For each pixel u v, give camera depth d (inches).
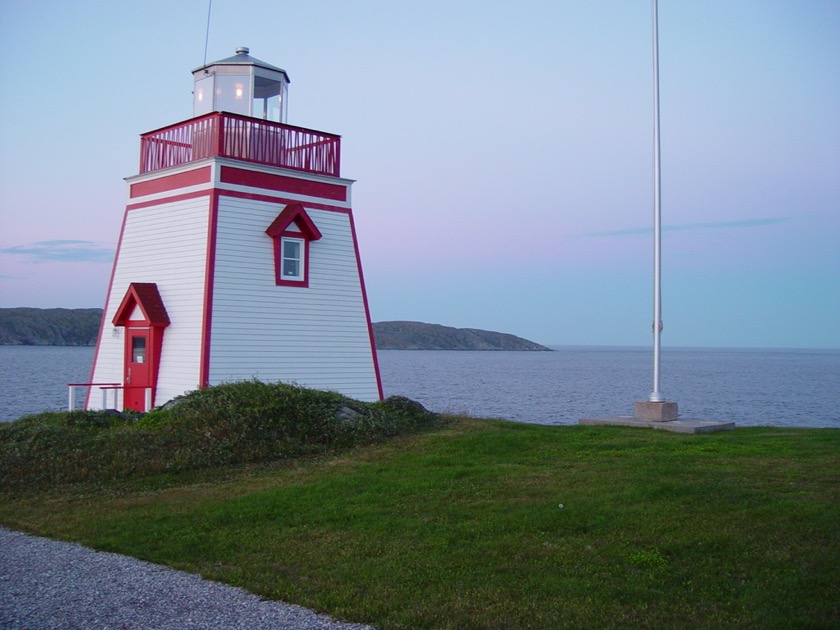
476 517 434.0
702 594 317.1
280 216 906.1
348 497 491.2
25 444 621.3
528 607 308.2
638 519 410.9
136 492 548.4
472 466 579.5
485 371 4554.6
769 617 292.0
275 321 896.9
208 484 568.1
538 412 1872.5
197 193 877.2
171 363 874.8
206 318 839.1
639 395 2573.8
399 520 433.7
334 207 973.8
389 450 668.1
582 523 409.7
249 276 879.7
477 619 297.3
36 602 318.0
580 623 291.9
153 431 672.4
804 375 4522.6
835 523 387.5
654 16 826.2
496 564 358.6
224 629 290.0
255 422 697.0
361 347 981.8
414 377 3690.9
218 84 975.0
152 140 960.3
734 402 2292.1
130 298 900.6
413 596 322.0
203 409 711.7
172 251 900.0
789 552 354.3
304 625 294.0
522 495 476.4
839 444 641.6
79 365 4042.8
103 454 613.3
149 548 398.9
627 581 332.5
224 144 873.5
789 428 806.5
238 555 382.9
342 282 971.9
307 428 709.9
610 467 550.0
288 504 477.1
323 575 350.0
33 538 428.5
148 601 319.3
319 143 966.4
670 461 566.9
